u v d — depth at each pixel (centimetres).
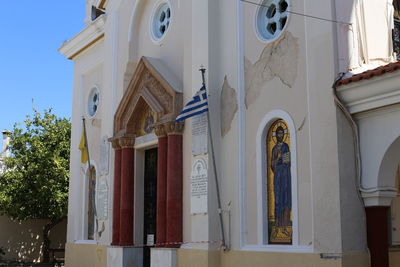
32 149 2525
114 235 1488
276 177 1034
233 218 1098
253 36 1113
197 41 1224
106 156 1603
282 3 1083
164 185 1283
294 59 1002
